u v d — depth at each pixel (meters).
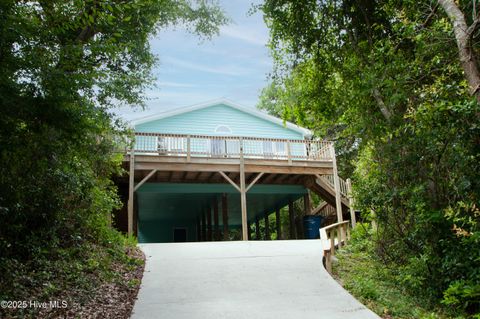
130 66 9.88
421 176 6.00
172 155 13.62
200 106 17.91
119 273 6.71
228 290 5.96
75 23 4.92
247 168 14.42
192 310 5.05
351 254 8.96
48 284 5.18
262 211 22.89
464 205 4.53
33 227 6.11
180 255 8.65
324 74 8.94
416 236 6.25
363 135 7.34
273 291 5.93
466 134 4.80
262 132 18.59
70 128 5.10
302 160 15.12
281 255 8.66
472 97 4.44
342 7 8.21
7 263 5.00
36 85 4.36
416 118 5.22
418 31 5.63
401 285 6.41
